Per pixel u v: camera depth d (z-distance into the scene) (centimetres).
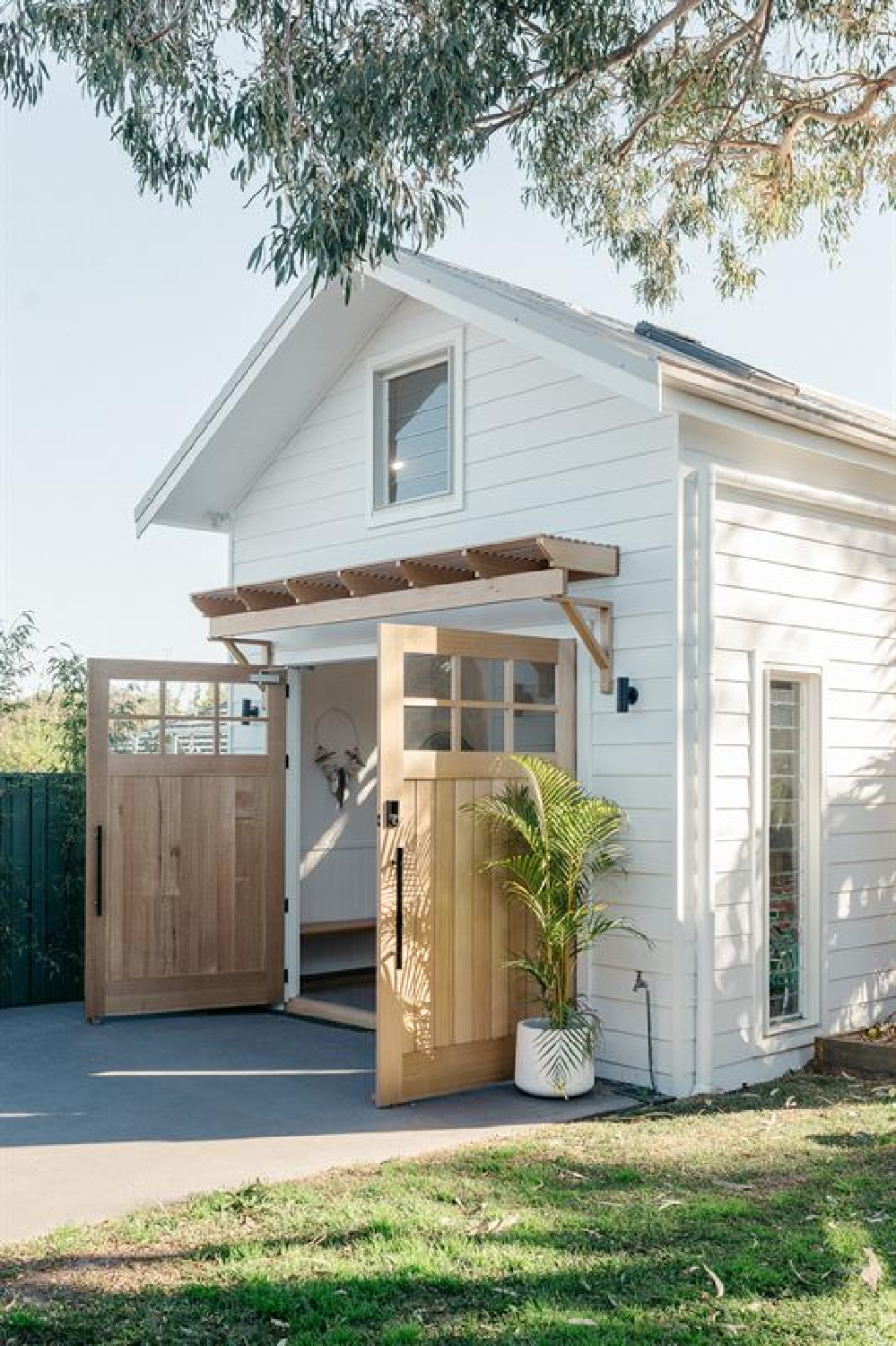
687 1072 702
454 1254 439
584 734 758
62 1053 806
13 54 744
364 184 665
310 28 699
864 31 1071
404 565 783
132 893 927
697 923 711
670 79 1015
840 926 822
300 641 1003
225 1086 718
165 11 712
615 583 745
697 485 729
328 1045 834
